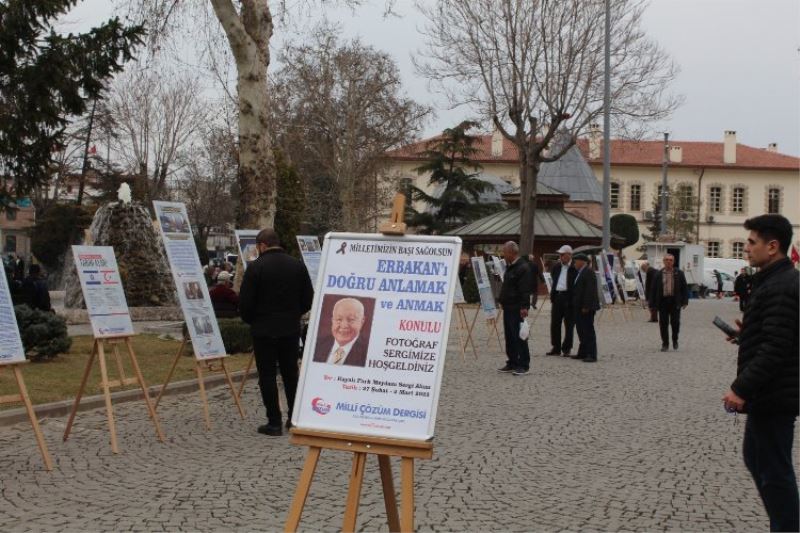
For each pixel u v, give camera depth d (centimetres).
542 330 2766
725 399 566
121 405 1184
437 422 1091
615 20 3788
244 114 1780
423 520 666
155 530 630
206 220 5844
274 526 643
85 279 947
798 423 1095
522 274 1598
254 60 1769
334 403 534
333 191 5731
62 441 947
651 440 994
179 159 5500
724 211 9138
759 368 552
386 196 6078
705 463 880
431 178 6431
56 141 1889
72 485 759
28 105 1800
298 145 5584
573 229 5209
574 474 823
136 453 894
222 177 5550
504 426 1067
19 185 1920
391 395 530
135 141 5319
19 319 1513
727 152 9194
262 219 1798
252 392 1336
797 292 554
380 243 566
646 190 9125
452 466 847
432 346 535
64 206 4816
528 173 3903
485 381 1502
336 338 548
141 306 2594
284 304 1010
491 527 651
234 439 976
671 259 2138
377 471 823
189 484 764
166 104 5347
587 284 1841
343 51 5484
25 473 802
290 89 5500
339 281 561
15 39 1764
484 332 2639
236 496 725
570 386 1446
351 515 521
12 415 1029
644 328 3017
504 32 3766
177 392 1296
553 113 3806
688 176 9119
